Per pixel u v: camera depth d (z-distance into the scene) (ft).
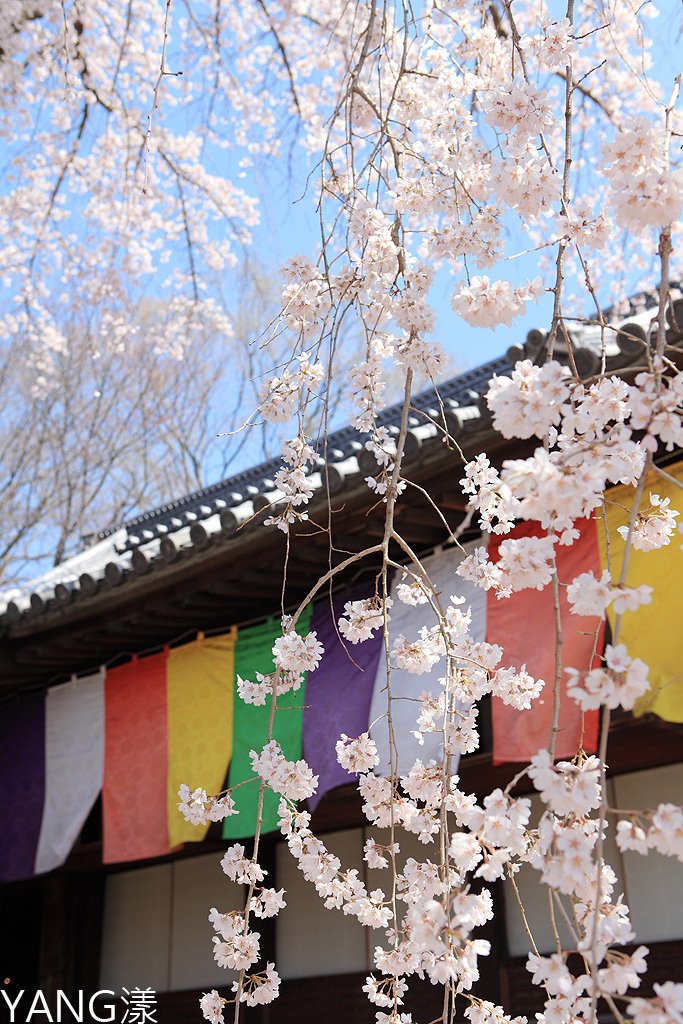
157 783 18.66
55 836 20.06
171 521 30.81
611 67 18.51
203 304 29.66
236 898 20.06
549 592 13.84
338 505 14.32
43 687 22.00
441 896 6.20
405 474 13.57
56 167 25.82
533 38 6.90
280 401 7.88
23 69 22.71
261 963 18.65
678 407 4.85
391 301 7.59
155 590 17.38
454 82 8.16
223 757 17.76
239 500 26.17
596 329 14.14
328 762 15.80
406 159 9.68
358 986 17.35
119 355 48.08
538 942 15.05
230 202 25.52
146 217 26.30
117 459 52.13
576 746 12.57
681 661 12.01
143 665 19.72
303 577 16.81
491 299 6.46
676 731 12.55
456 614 7.41
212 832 18.44
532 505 4.86
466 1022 15.23
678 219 5.01
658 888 14.02
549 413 4.99
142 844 18.58
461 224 7.29
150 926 21.61
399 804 6.75
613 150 5.18
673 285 18.20
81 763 20.08
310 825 18.25
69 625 19.19
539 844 5.11
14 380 49.16
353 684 16.12
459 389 24.20
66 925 22.33
